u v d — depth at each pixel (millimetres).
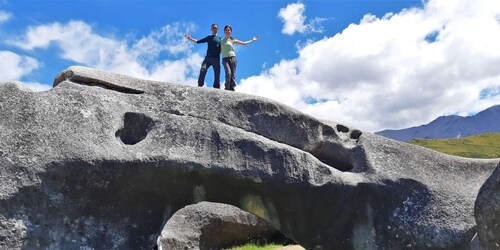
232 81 10281
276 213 7512
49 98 6680
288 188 7195
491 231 5688
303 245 7727
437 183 7750
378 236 7555
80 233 6453
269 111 7547
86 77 7082
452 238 7348
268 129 7484
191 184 6977
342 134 8070
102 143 6539
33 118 6438
